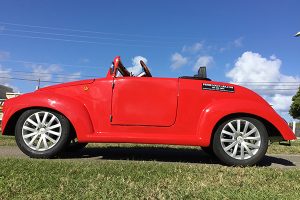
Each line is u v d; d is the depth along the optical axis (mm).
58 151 5648
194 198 3514
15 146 7625
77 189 3658
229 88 5629
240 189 3836
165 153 6938
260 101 5613
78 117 5555
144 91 5605
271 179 4391
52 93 5715
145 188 3760
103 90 5656
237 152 5484
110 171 4414
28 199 3359
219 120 5465
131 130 5594
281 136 5562
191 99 5559
